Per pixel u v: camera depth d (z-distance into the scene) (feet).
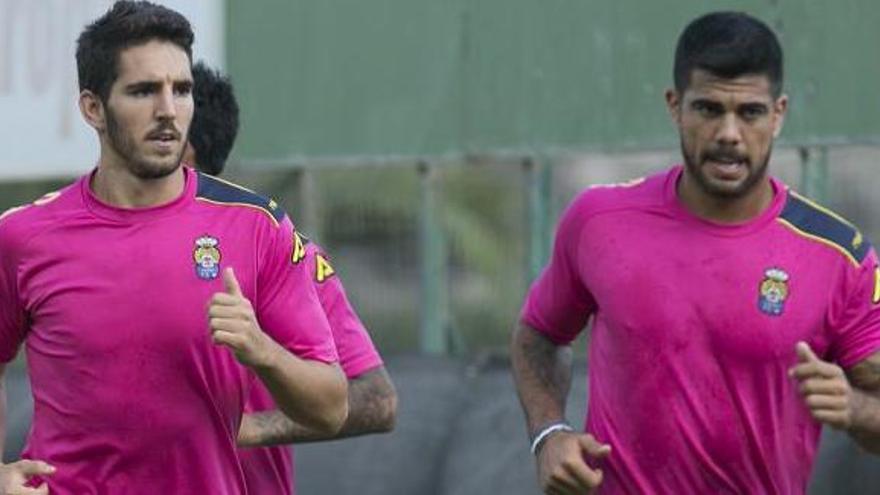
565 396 58.75
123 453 50.78
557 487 54.60
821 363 50.06
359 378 55.98
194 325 50.19
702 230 53.83
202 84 59.36
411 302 96.02
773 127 52.24
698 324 53.52
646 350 53.98
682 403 53.83
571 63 89.30
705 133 51.90
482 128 91.91
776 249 53.52
